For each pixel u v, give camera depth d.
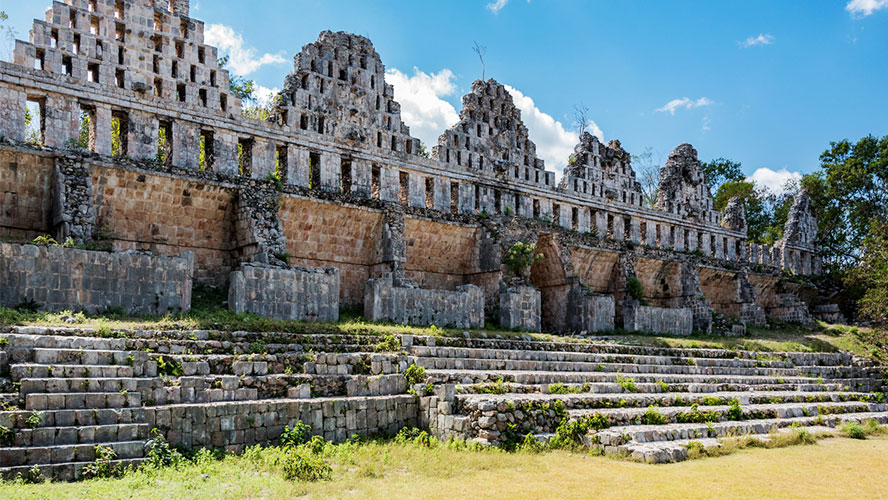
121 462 14.18
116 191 26.81
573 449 17.97
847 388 33.81
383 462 15.96
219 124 29.62
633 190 48.78
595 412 19.66
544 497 12.90
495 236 37.44
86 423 14.68
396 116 36.06
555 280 41.12
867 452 19.59
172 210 28.33
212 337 20.22
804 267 61.00
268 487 13.35
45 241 22.31
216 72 30.09
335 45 34.50
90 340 17.19
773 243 65.88
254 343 20.61
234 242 29.58
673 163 53.06
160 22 29.34
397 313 30.45
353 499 12.60
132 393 15.66
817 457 18.36
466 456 16.53
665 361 31.50
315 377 19.48
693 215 52.09
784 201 70.50
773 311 56.16
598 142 46.66
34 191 25.53
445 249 37.53
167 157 28.97
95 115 26.77
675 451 17.14
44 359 15.86
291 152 31.61
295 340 21.81
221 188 28.77
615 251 44.25
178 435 15.81
